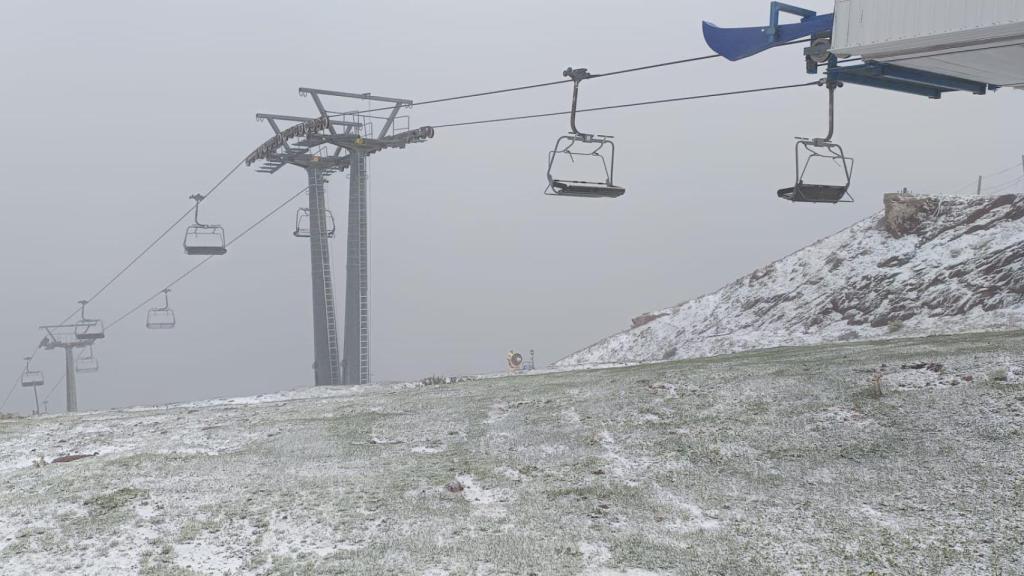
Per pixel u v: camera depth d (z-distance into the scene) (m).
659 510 15.85
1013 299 46.31
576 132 16.55
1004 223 57.59
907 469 16.72
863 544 13.61
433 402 28.48
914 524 14.23
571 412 24.20
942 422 18.80
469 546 13.98
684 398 24.06
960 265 54.75
